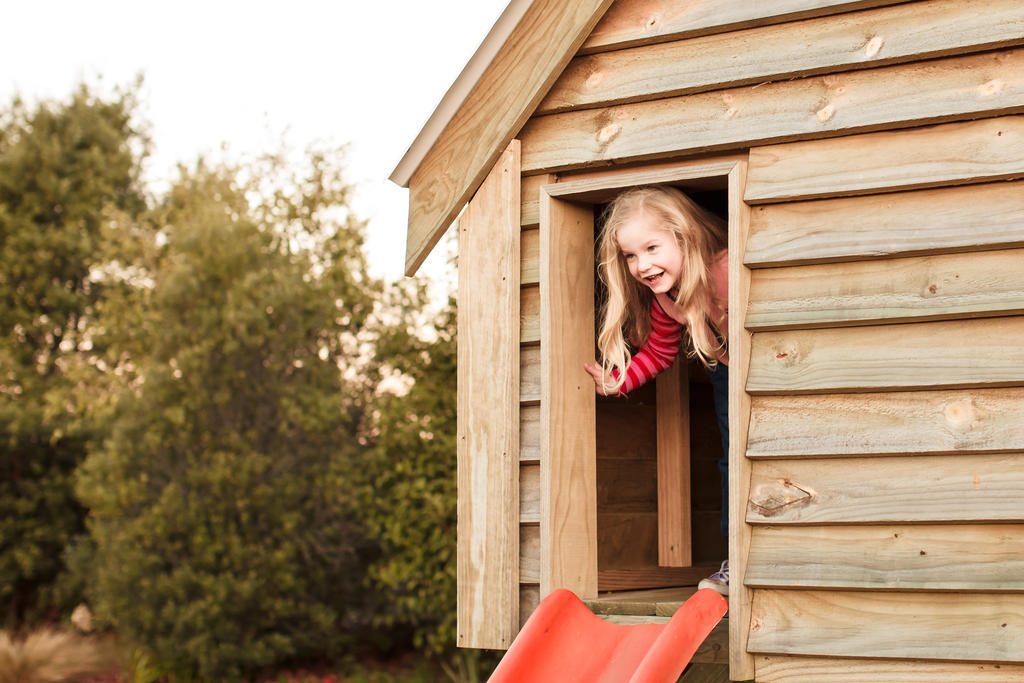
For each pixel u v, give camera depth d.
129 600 10.42
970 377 2.52
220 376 10.59
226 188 12.04
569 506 3.05
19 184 14.76
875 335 2.64
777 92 2.79
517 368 3.12
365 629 11.33
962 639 2.45
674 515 3.87
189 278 10.73
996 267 2.54
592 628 2.79
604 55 3.03
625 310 3.34
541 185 3.13
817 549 2.61
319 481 10.59
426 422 9.42
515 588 3.03
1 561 13.43
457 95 3.21
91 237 15.12
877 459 2.59
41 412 13.67
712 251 3.18
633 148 2.96
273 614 10.34
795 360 2.70
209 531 10.41
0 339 14.20
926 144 2.64
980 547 2.47
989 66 2.58
